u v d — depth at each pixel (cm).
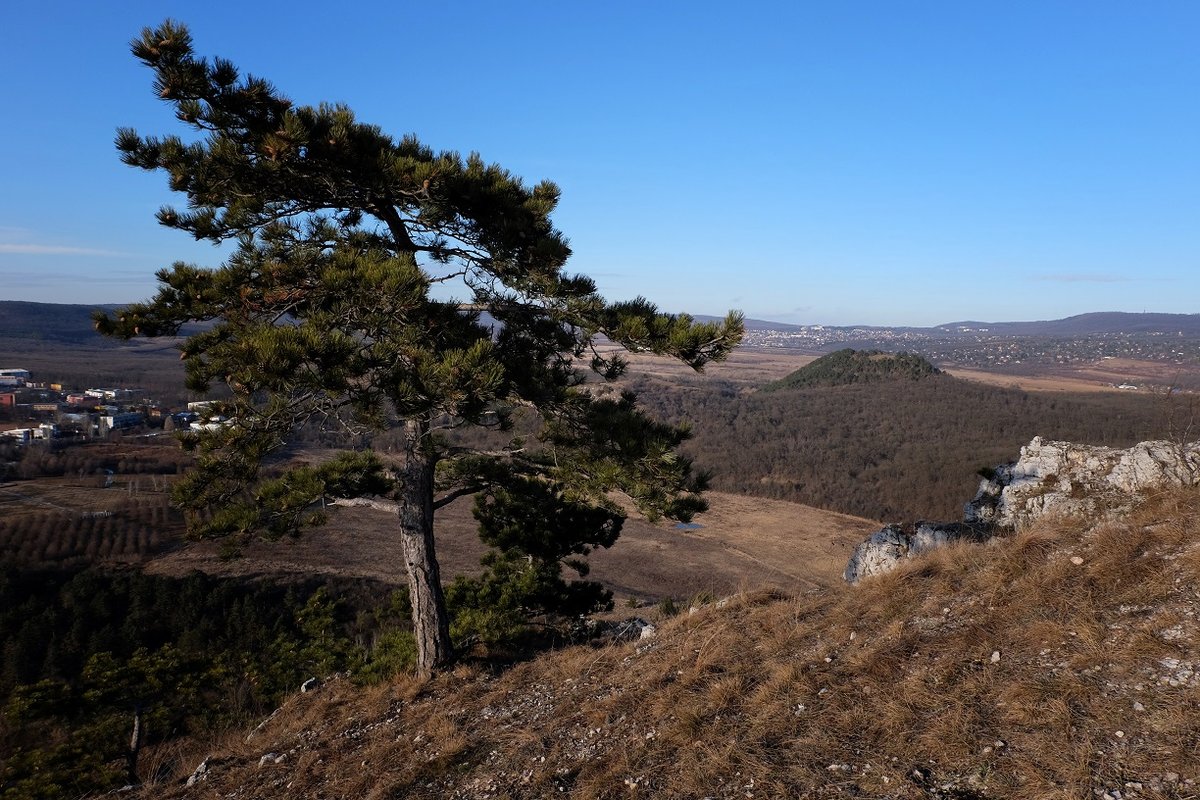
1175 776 376
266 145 782
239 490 912
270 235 866
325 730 865
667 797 492
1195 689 435
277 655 1994
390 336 775
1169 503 704
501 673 940
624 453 890
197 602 3719
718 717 579
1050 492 978
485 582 1423
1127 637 511
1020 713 463
